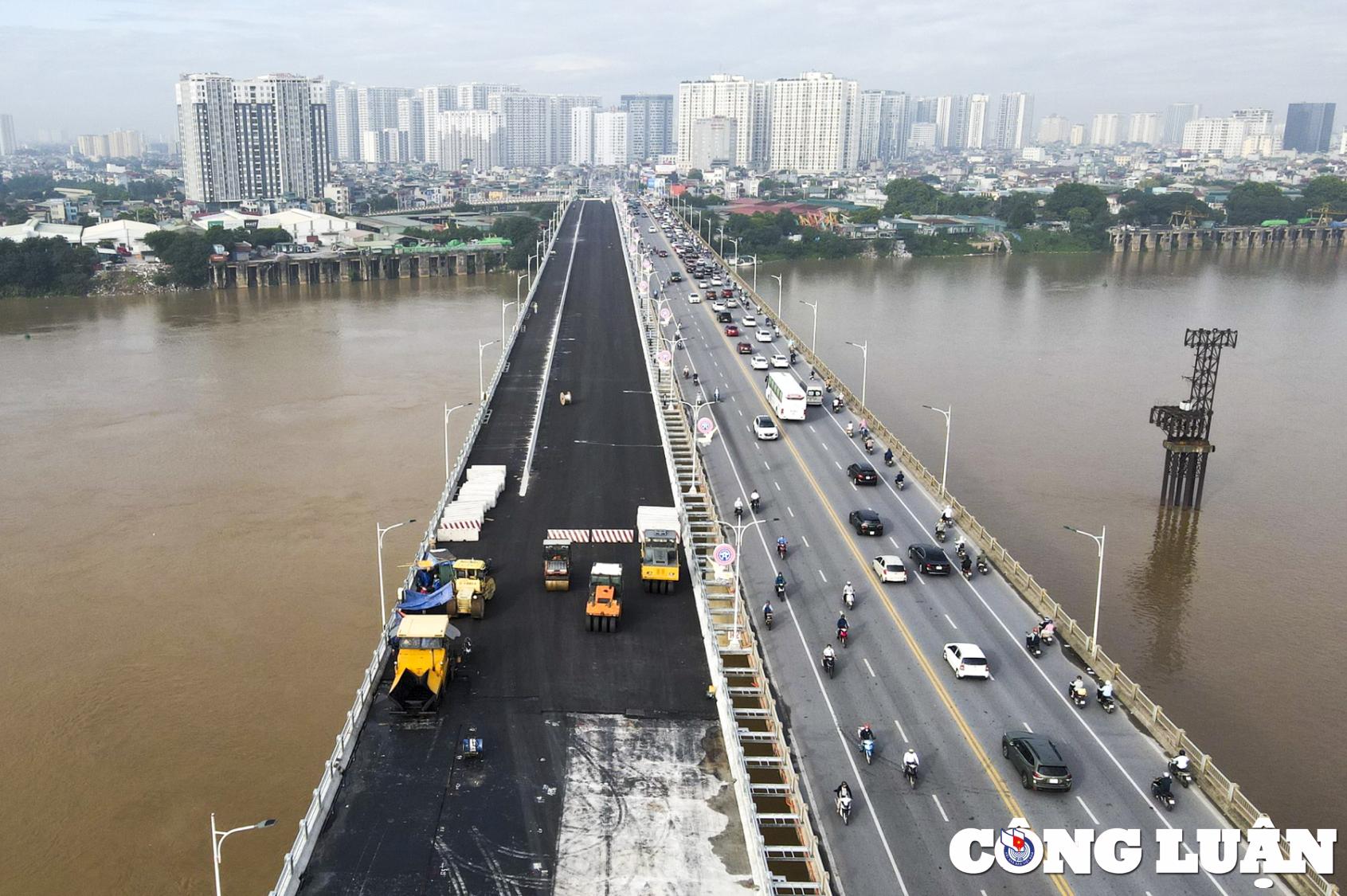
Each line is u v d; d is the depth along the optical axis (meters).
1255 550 98.00
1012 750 58.12
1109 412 145.12
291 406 149.38
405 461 123.44
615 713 59.59
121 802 62.09
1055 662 70.56
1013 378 165.00
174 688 74.12
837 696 65.38
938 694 65.88
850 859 50.91
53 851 58.16
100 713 71.06
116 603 87.06
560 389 136.75
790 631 73.88
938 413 143.38
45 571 93.19
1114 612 84.88
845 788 53.78
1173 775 57.62
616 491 96.81
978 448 127.31
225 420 142.12
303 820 48.28
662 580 75.44
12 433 136.00
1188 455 107.75
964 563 84.19
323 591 89.00
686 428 121.19
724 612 75.94
